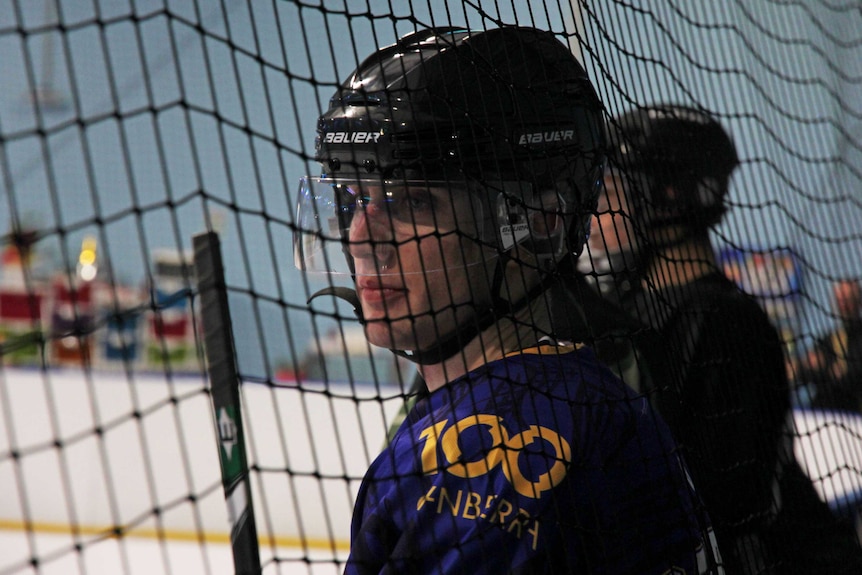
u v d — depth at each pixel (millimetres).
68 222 13109
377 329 3168
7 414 2150
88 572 11648
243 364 12758
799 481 4227
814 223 5820
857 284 5699
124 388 13141
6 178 2281
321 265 3559
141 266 13227
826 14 6898
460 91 3279
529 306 3025
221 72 12555
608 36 3719
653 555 2807
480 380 2871
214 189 12789
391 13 3010
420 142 3207
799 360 4949
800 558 4074
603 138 3324
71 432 12992
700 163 4266
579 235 3461
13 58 13094
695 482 3494
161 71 12898
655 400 3861
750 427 3947
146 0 13094
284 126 12336
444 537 2607
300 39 11883
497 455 2631
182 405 13156
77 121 2258
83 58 13156
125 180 13141
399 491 2719
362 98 3361
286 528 12758
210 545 12781
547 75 3447
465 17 3209
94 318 13188
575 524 2654
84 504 12930
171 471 13039
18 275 13062
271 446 12812
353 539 2984
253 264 12789
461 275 3107
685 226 4062
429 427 2791
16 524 12742
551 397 2762
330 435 13000
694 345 3926
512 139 3254
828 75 6688
